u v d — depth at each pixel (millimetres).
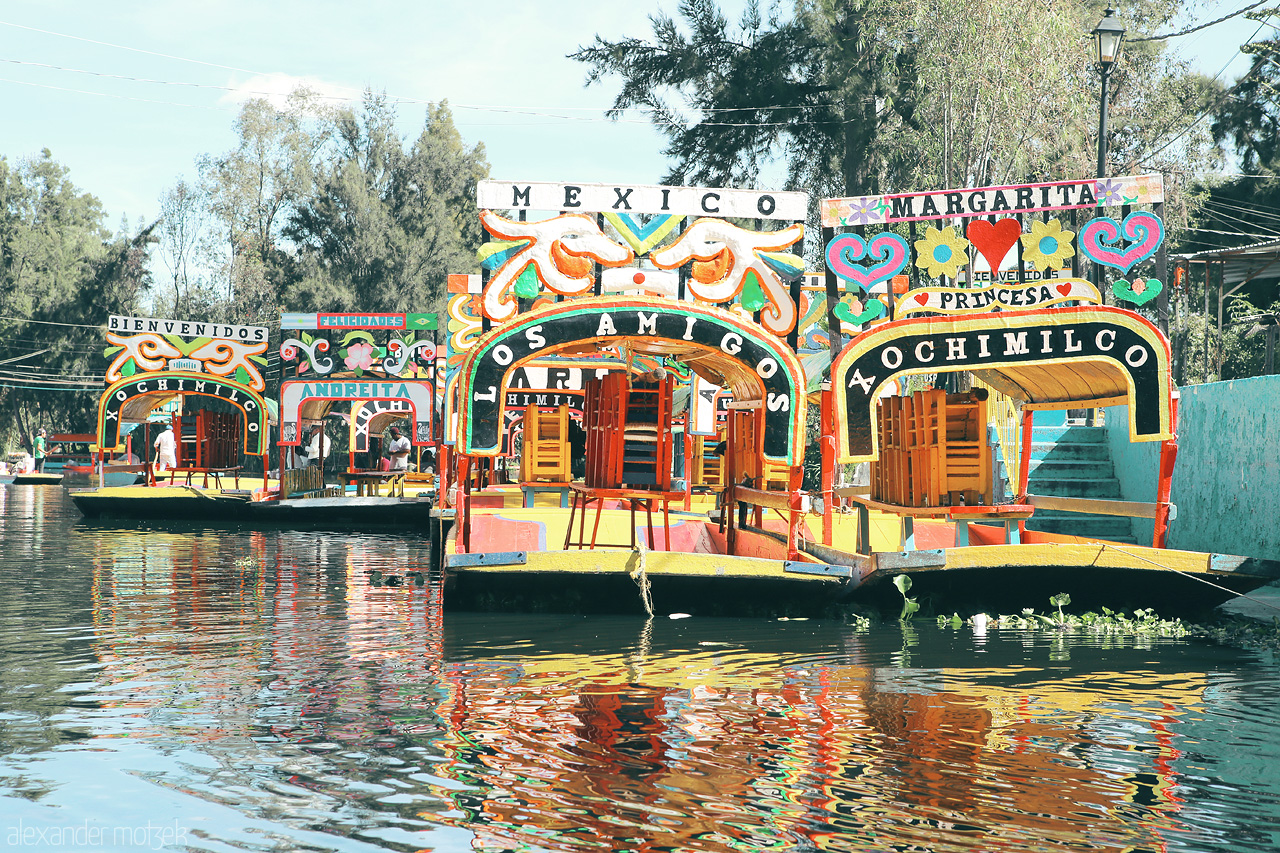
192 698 6758
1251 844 4383
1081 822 4613
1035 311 9742
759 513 12680
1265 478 10875
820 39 31672
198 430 24969
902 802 4855
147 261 67688
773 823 4605
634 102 33094
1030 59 22234
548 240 10586
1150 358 9547
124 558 15297
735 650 8281
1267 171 33750
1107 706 6480
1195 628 9289
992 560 9156
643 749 5625
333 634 9016
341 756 5555
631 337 10375
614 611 10109
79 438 44938
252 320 59469
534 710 6414
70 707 6551
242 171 60750
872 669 7566
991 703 6559
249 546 17359
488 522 14281
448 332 15891
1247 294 25406
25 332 66062
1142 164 28688
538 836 4492
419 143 62094
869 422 9820
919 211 10180
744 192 10812
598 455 10844
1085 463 14219
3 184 72188
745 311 10703
